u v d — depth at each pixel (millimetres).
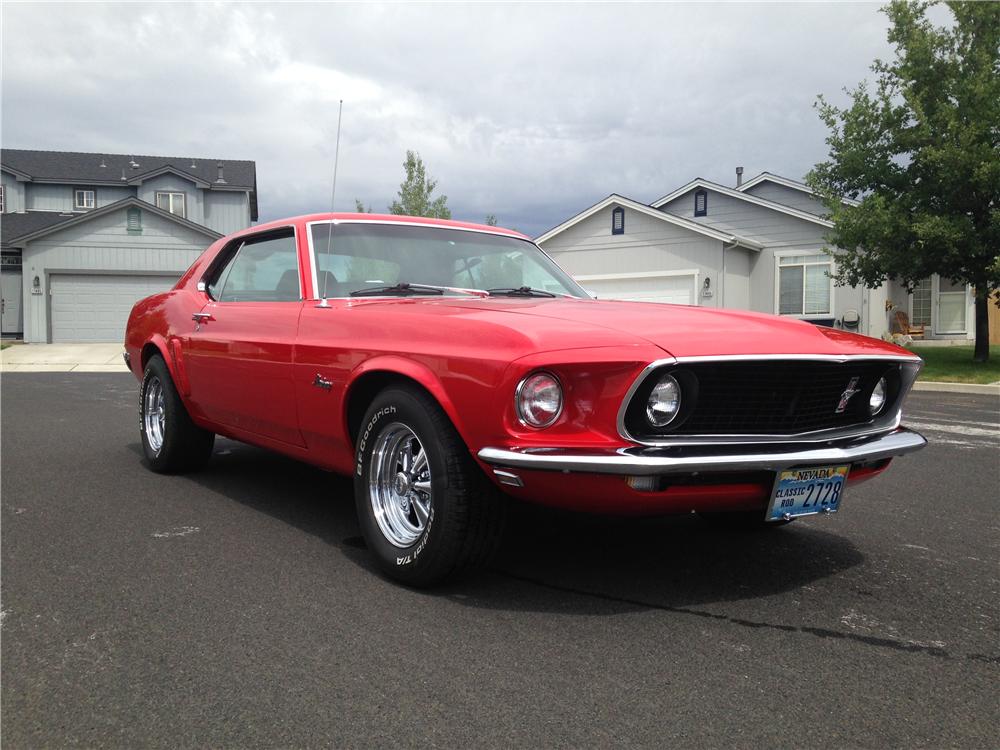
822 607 2883
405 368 2949
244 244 4566
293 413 3672
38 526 3816
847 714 2098
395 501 3158
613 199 21719
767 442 2775
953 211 14492
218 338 4266
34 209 31297
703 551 3561
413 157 25297
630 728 2000
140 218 22750
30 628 2588
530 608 2812
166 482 4859
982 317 15094
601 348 2555
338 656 2391
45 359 16969
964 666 2406
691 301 20625
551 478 2570
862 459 2900
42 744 1905
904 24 15016
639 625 2674
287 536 3684
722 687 2232
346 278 3787
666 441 2621
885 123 15273
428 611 2764
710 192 22469
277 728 1979
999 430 7730
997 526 4090
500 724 2008
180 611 2740
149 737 1938
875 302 20547
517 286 4102
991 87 13977
